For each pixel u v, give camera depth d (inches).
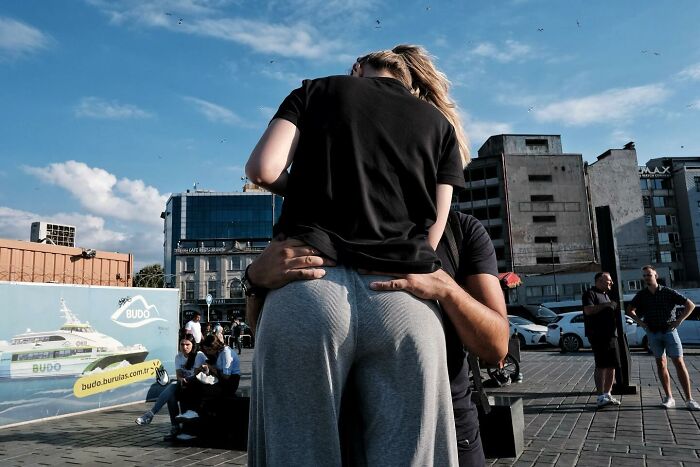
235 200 3941.9
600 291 344.5
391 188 45.3
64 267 543.8
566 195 2883.9
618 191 2992.1
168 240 4288.9
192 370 290.7
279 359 39.3
